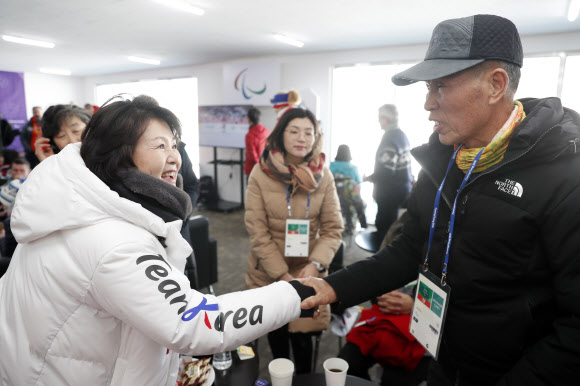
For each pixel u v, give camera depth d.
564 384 0.74
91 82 9.70
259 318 0.86
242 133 6.41
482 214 0.88
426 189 1.11
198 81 7.29
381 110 3.78
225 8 3.63
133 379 0.78
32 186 0.74
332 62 5.68
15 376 0.76
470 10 3.51
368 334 1.62
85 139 0.78
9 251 1.70
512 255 0.84
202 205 6.83
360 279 1.17
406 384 1.52
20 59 6.93
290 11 3.68
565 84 4.30
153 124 0.80
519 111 0.88
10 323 0.79
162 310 0.70
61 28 4.57
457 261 0.94
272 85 6.00
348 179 4.25
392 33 4.45
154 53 6.13
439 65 0.82
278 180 1.80
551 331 0.85
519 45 0.83
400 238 1.25
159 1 3.48
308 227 1.79
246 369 1.34
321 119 5.91
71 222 0.70
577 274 0.74
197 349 0.75
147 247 0.73
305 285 1.06
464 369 0.98
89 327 0.73
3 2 3.61
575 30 4.11
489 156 0.87
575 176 0.76
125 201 0.71
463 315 0.94
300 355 1.91
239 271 3.80
